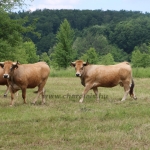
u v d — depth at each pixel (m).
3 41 23.75
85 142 9.21
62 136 9.66
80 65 16.30
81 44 92.81
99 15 150.75
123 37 107.62
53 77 37.75
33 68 15.45
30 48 61.62
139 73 38.97
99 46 93.88
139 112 13.14
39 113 12.87
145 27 108.62
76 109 13.93
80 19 143.88
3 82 17.84
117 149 8.59
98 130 10.47
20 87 15.10
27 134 9.92
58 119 11.88
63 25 51.19
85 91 16.38
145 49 91.50
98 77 16.38
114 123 11.25
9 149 8.54
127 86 16.91
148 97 18.11
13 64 14.67
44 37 112.12
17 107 14.29
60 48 50.97
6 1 25.28
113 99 17.38
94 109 13.88
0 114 12.59
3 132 9.99
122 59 98.62
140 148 8.63
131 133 10.11
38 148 8.59
